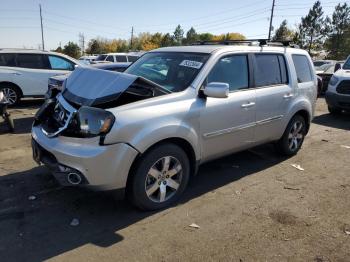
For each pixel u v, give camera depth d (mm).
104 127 3408
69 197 4227
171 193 4098
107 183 3512
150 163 3738
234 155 5996
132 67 5062
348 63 10883
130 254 3213
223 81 4492
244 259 3191
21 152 5848
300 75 5852
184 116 3934
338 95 9656
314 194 4578
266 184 4844
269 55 5301
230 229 3664
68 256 3162
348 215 4043
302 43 61156
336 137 7637
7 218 3736
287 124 5625
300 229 3707
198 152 4223
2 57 10094
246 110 4711
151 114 3676
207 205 4164
